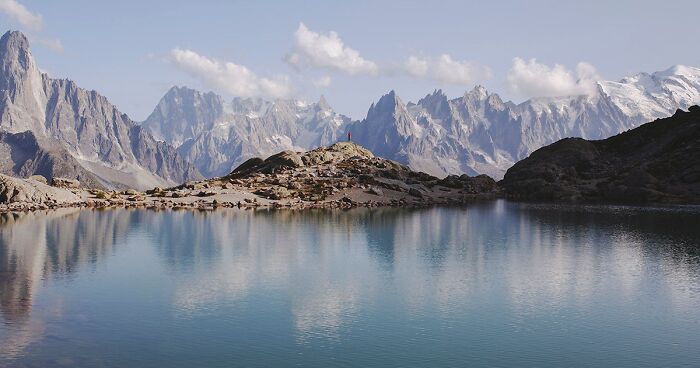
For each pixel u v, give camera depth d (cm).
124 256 6425
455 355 3616
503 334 3984
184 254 6594
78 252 6619
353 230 8856
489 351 3681
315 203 13162
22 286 5016
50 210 11175
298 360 3503
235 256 6512
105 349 3622
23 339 3759
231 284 5203
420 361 3519
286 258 6456
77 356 3506
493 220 10675
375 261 6350
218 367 3388
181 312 4353
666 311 4528
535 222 10356
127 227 8812
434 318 4309
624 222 10456
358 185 15162
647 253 6944
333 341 3822
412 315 4375
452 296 4903
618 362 3534
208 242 7462
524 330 4069
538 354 3644
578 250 7156
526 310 4528
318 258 6481
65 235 7869
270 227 9062
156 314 4294
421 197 15175
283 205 12744
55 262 6038
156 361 3453
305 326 4091
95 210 11381
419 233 8631
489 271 5872
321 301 4703
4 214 10250
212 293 4888
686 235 8594
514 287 5219
